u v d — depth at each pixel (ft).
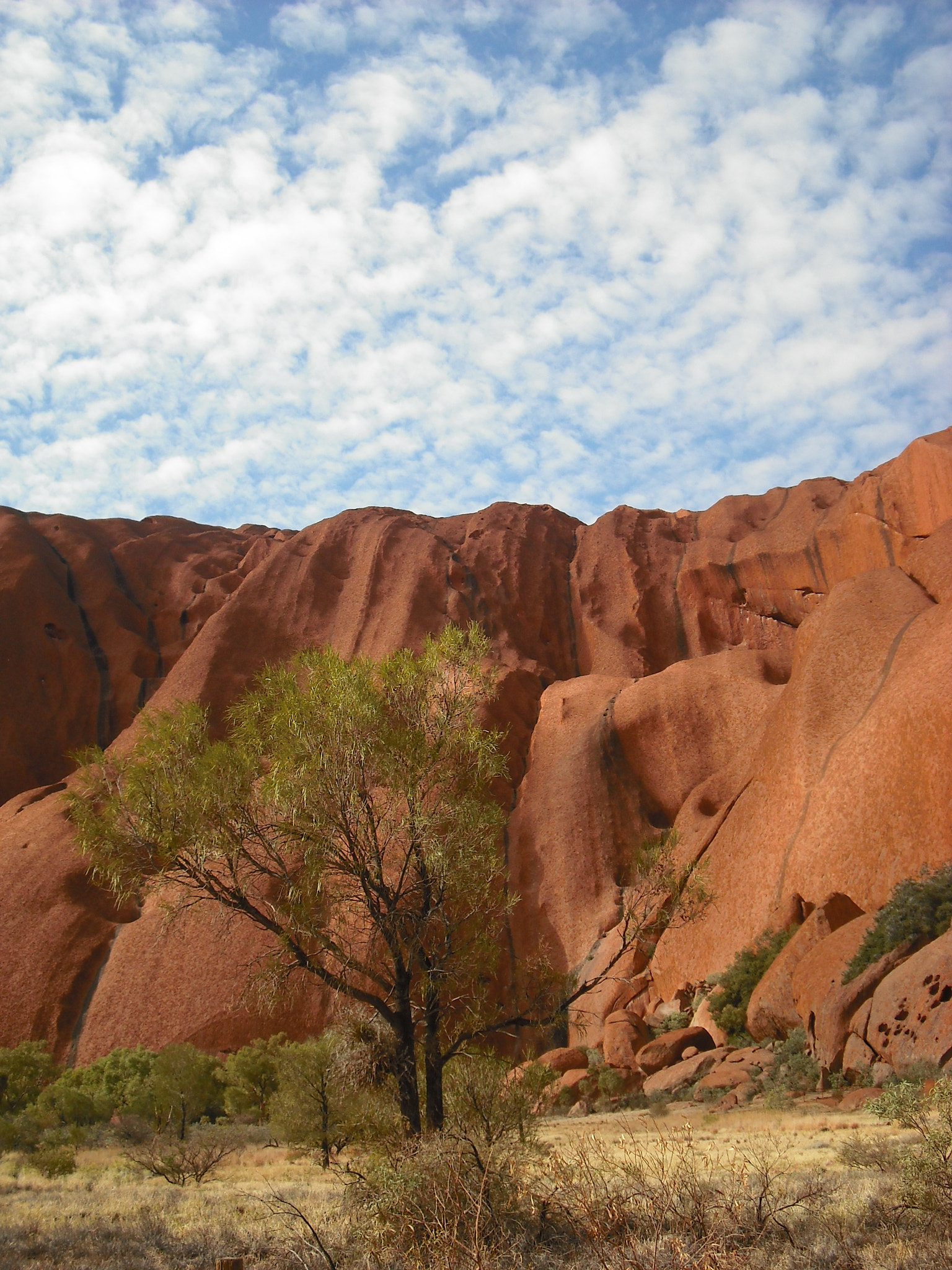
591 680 231.30
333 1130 76.48
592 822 195.11
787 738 156.76
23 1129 110.11
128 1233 36.22
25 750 254.27
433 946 42.34
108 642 284.00
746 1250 24.04
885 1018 96.58
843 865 130.82
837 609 172.65
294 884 41.73
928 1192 26.99
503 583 285.02
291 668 46.21
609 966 44.42
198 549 328.49
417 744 43.50
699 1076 121.08
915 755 129.29
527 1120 36.78
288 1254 29.30
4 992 175.42
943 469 207.41
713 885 152.97
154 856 42.63
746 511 291.99
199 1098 121.49
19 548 289.33
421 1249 25.88
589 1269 23.94
